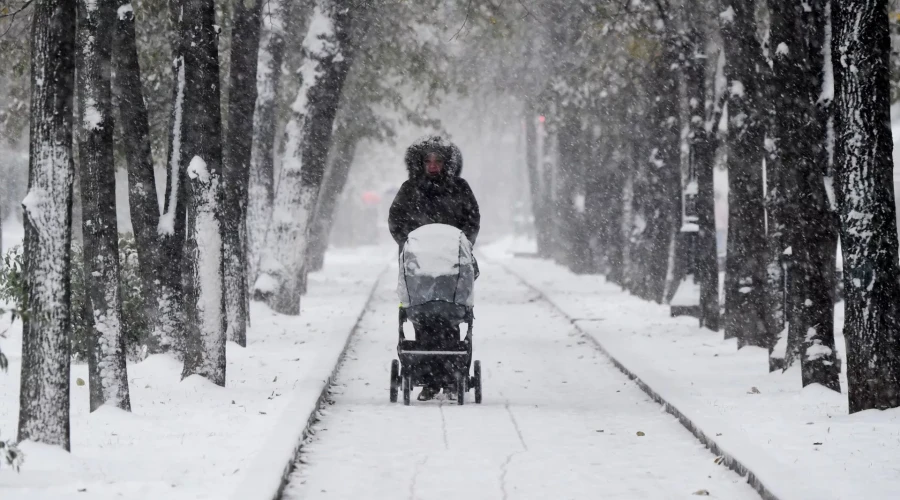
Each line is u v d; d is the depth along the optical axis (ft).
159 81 248.52
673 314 305.73
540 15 356.59
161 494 95.14
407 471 114.21
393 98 386.73
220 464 108.06
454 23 367.45
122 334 137.49
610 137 401.08
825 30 163.02
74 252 189.16
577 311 326.65
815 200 160.35
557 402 165.99
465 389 165.07
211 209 166.81
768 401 154.10
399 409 156.76
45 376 105.29
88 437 120.67
